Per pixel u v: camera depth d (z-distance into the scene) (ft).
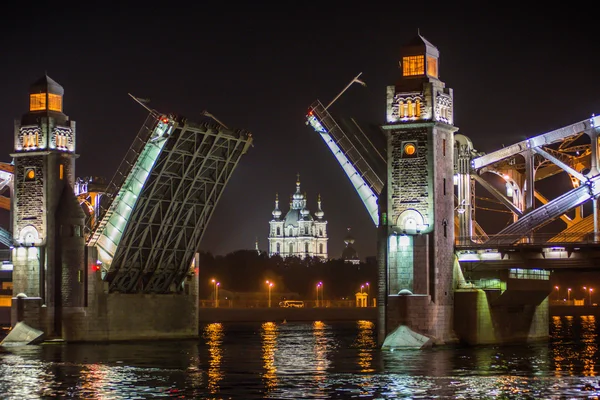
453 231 271.28
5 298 470.80
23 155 295.69
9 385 196.03
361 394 181.06
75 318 291.58
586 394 179.32
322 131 283.59
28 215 295.48
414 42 267.18
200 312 525.75
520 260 269.64
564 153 299.99
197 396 180.55
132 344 293.84
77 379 204.33
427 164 261.65
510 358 238.27
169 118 269.23
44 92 297.53
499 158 285.43
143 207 285.02
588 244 260.21
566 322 522.06
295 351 270.87
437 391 183.42
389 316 263.08
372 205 280.72
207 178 294.87
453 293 270.26
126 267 299.58
